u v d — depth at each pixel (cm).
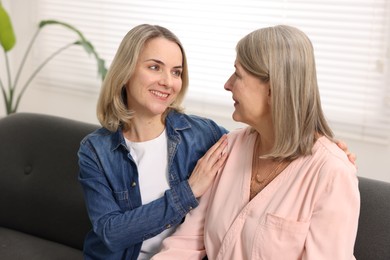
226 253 134
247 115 132
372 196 152
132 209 154
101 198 152
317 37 203
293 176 129
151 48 145
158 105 147
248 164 140
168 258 143
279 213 126
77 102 281
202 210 148
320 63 203
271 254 126
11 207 219
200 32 231
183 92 160
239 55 130
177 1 235
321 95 205
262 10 215
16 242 206
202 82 236
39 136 217
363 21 193
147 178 155
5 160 220
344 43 198
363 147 201
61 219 208
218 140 161
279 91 124
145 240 155
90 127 210
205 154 148
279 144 127
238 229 133
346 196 121
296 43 124
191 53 236
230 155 145
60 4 274
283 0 209
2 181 219
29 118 224
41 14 282
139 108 152
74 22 271
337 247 120
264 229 127
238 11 220
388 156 196
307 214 124
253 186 138
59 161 210
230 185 141
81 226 203
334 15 199
